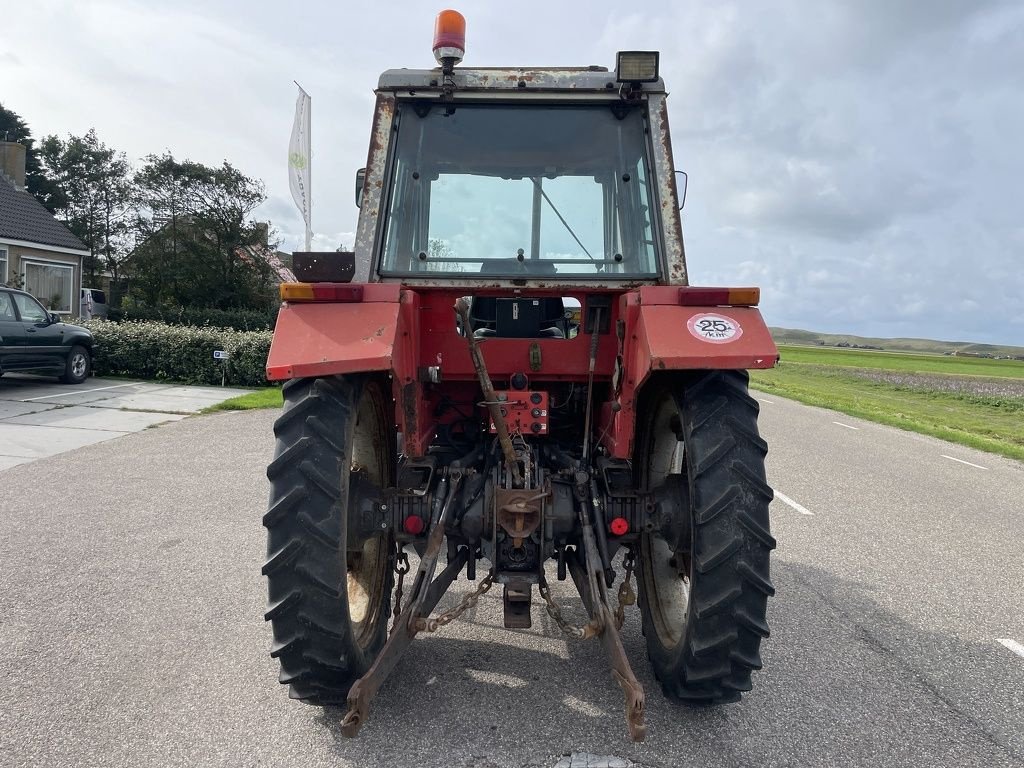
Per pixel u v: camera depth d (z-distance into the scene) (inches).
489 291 139.3
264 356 633.6
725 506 112.0
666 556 146.6
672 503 125.3
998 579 211.8
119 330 652.7
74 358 594.2
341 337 110.3
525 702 129.9
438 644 154.2
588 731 120.9
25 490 275.4
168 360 642.2
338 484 110.0
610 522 129.9
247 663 143.1
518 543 123.9
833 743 120.8
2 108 1952.5
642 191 143.3
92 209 1839.3
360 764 110.7
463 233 142.9
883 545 245.3
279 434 113.3
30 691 131.2
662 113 141.5
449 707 127.6
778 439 490.3
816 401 783.7
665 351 109.7
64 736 117.0
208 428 422.9
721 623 113.4
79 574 190.4
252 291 1715.1
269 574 110.7
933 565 224.1
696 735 121.2
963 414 766.5
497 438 140.4
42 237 1002.1
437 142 144.3
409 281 139.8
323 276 136.7
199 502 263.7
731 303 117.0
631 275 141.0
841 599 192.4
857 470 385.7
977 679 146.9
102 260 1857.8
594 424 155.7
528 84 141.3
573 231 143.3
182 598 175.6
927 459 431.2
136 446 365.4
